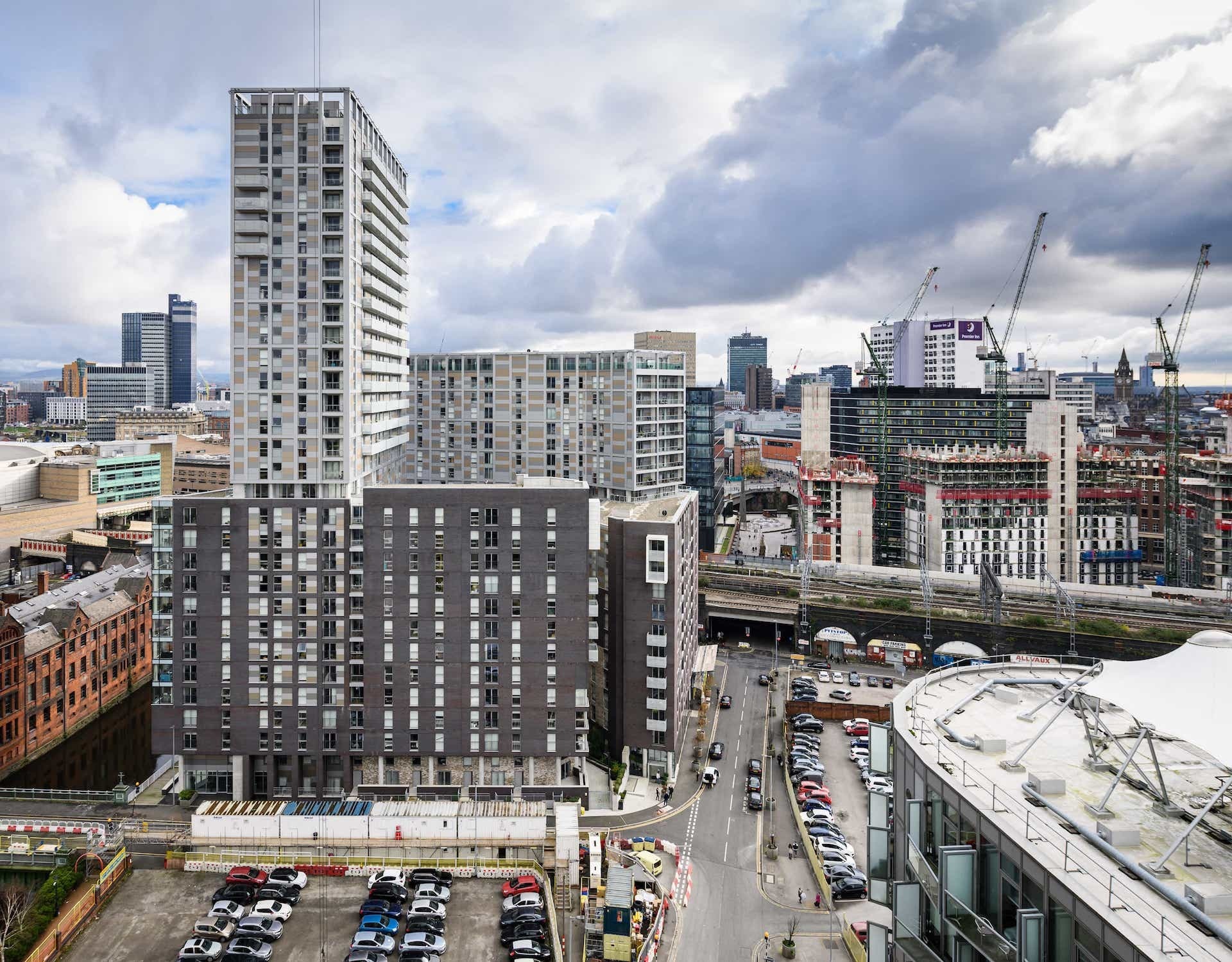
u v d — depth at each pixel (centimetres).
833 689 17588
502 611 12744
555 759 12912
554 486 13400
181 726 12738
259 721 12712
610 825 12212
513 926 9438
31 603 16400
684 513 15425
